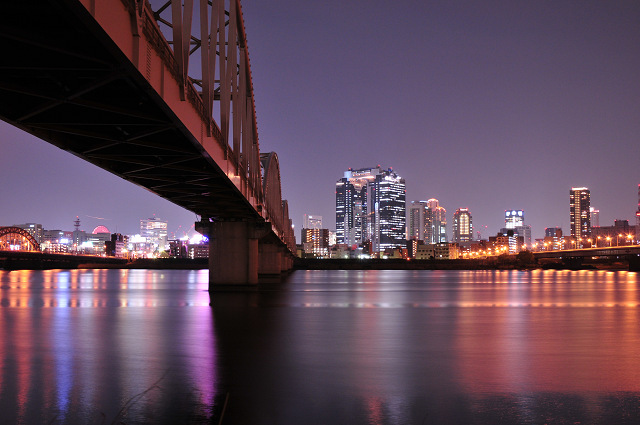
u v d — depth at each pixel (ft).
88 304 193.47
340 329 124.16
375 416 58.03
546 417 58.29
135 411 58.95
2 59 63.77
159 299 217.15
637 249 585.63
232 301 205.26
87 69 64.90
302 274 641.40
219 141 123.95
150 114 84.48
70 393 65.77
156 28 72.49
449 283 397.80
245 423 55.36
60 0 47.91
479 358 89.35
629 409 61.05
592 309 178.09
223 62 139.03
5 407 60.23
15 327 127.03
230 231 256.73
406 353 93.45
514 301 214.28
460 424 55.93
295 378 74.23
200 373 76.74
